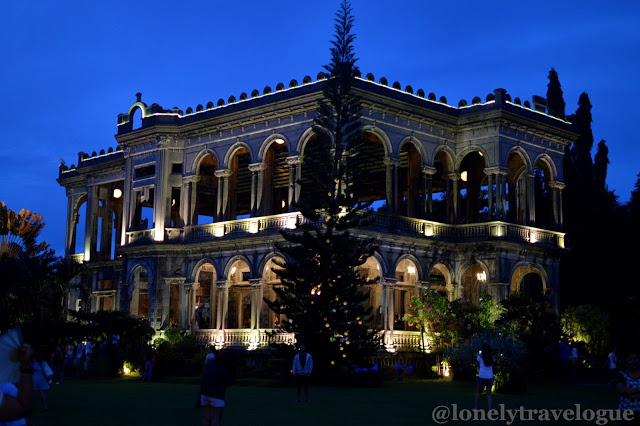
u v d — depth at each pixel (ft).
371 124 145.89
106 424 64.75
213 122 160.15
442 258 154.81
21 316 160.86
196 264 160.35
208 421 49.57
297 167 147.84
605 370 138.00
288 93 149.89
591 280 180.24
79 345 148.36
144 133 169.27
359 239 139.64
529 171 160.97
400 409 78.23
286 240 130.62
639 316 170.30
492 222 152.46
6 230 214.90
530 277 184.34
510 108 157.48
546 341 132.57
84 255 197.47
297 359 85.20
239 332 150.41
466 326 137.49
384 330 142.61
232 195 164.76
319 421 66.90
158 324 160.66
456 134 160.66
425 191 155.02
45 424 64.59
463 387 112.68
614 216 184.24
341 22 130.00
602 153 204.54
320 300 119.65
